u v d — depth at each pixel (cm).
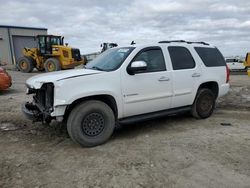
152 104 546
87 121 469
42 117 488
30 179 363
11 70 2422
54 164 409
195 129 579
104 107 482
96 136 480
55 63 1970
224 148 466
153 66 547
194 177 364
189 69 605
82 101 475
